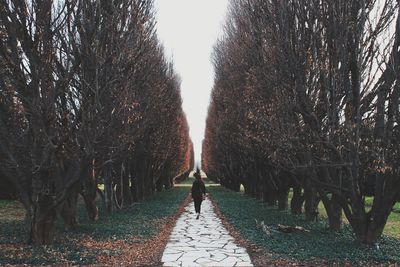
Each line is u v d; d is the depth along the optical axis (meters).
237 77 19.16
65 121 9.73
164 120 24.08
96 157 11.39
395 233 14.27
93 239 11.59
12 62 9.01
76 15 9.46
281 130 10.60
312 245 10.78
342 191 11.09
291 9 10.60
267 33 11.59
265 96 11.97
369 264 8.86
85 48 9.46
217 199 29.62
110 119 9.76
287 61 10.56
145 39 13.07
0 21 8.95
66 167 11.73
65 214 12.73
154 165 32.53
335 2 9.78
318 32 10.24
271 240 11.75
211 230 15.11
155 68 17.58
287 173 17.95
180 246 11.73
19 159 10.05
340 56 9.79
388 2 9.77
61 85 9.41
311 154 10.40
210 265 9.23
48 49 9.19
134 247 11.09
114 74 9.95
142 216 17.61
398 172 9.25
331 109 10.06
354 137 9.61
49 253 9.24
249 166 28.50
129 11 10.85
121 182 21.75
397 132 9.27
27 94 9.17
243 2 16.12
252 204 24.89
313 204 16.14
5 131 9.53
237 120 20.02
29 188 10.38
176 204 24.98
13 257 8.86
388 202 10.36
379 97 9.65
